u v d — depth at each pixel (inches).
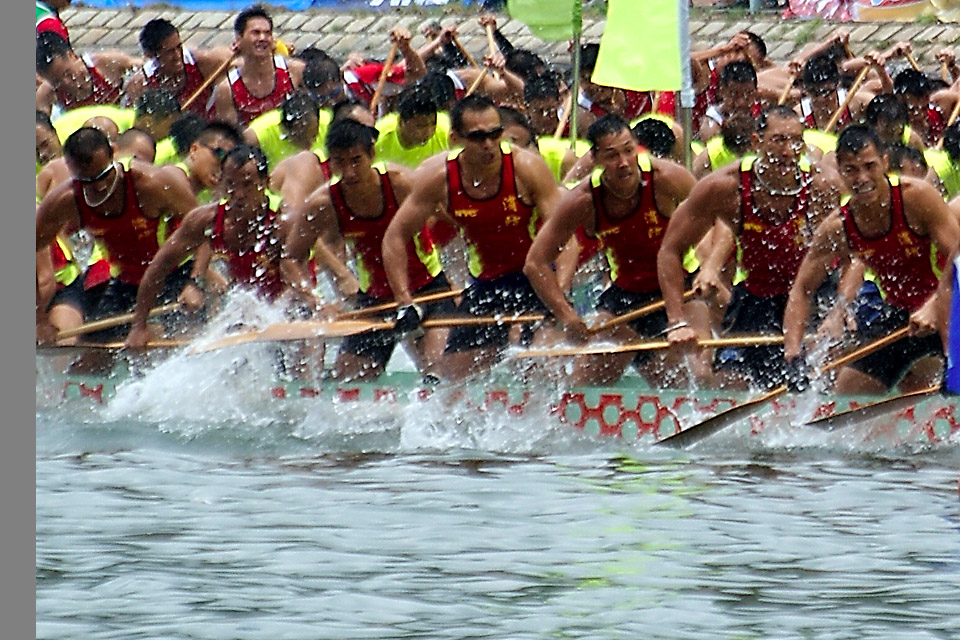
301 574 702.5
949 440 1047.6
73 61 1705.2
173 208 1240.2
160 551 738.8
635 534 775.7
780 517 812.0
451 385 1116.5
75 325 1269.7
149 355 1204.5
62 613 647.1
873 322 1127.6
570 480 917.2
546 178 1162.0
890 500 855.7
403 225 1168.8
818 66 1610.5
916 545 753.6
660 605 660.1
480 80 1592.0
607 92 1604.3
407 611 652.1
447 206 1166.3
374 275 1226.6
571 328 1139.3
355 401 1128.8
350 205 1186.6
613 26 1418.6
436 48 1775.3
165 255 1205.7
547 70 1648.6
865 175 1059.9
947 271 1038.4
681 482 911.7
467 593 675.4
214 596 670.5
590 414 1089.4
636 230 1142.3
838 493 876.6
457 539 765.3
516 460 990.4
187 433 1078.4
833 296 1173.1
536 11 1636.3
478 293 1200.2
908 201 1066.1
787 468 961.5
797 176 1103.0
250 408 1158.3
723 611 652.7
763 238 1125.1
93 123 1459.2
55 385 1197.7
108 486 879.7
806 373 1081.4
